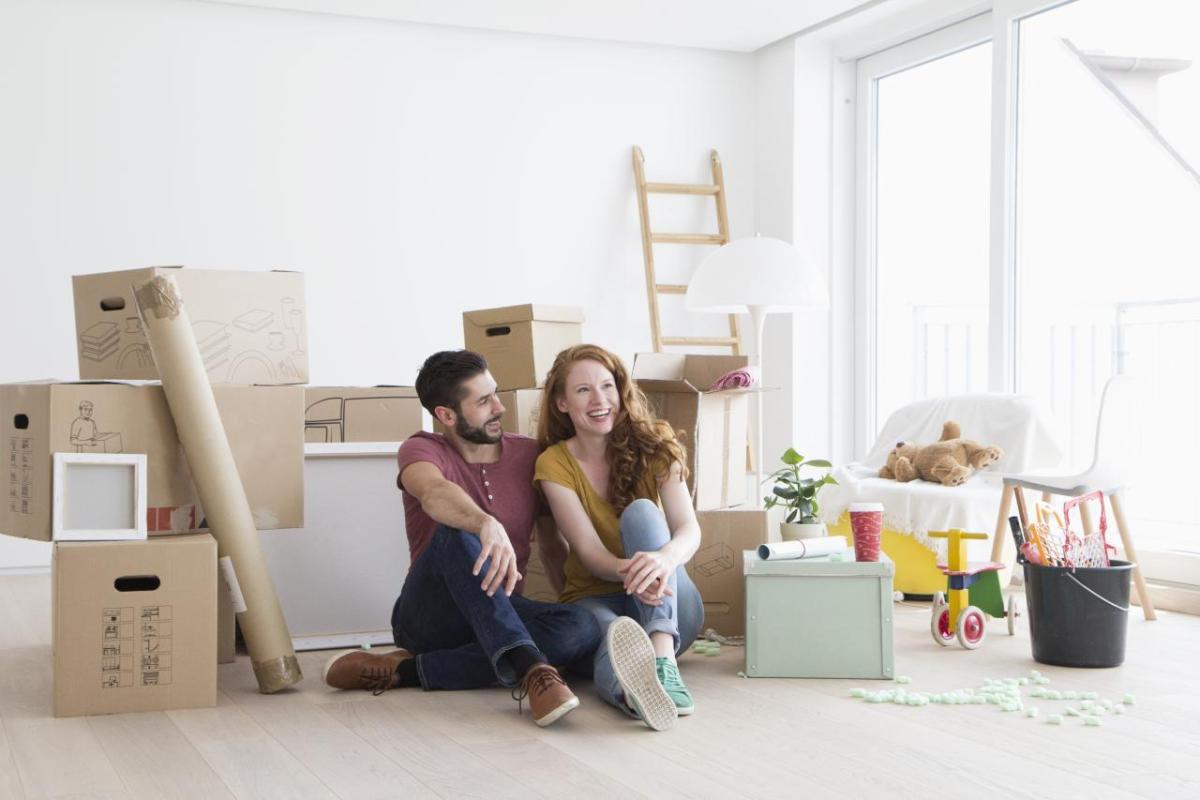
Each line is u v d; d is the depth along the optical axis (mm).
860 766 1921
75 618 2283
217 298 2756
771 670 2602
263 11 4676
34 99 4383
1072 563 2746
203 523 2596
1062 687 2504
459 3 4648
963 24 4637
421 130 4910
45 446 2395
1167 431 4527
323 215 4770
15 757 1997
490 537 2258
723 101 5410
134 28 4504
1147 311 4527
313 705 2373
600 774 1880
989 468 3811
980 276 4918
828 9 4816
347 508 3098
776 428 5320
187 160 4582
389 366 4867
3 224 4348
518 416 3145
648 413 2635
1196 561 3588
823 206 5270
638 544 2383
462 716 2266
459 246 4973
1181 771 1894
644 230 5211
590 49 5188
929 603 3660
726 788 1807
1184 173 4211
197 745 2072
